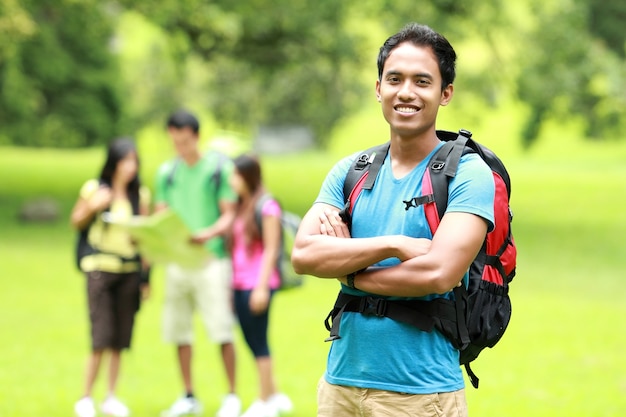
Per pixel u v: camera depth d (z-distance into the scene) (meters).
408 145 6.13
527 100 38.75
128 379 15.38
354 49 40.94
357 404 6.11
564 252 35.44
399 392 5.98
